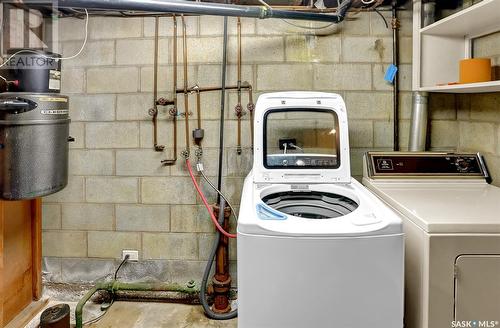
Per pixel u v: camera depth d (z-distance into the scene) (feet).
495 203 5.16
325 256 4.19
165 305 7.88
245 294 4.32
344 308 4.24
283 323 4.29
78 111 8.02
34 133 5.69
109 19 7.88
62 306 6.78
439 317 4.39
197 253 8.13
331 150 6.57
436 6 7.15
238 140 7.92
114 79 7.95
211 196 8.04
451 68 7.29
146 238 8.16
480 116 7.01
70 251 8.21
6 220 6.72
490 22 6.18
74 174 8.14
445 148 7.86
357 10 7.59
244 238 4.28
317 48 7.79
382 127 7.86
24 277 7.35
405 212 4.96
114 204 8.15
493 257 4.32
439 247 4.33
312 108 6.15
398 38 7.76
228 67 7.82
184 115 7.93
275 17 6.44
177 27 7.82
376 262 4.19
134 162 8.06
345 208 5.63
